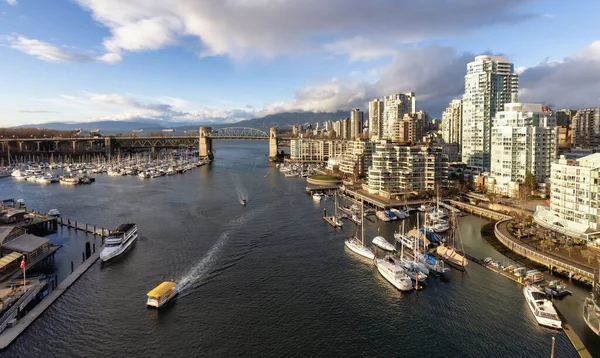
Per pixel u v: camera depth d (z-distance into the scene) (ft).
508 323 283.38
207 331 274.77
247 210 647.15
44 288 324.60
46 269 382.42
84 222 561.43
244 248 443.73
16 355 246.27
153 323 284.00
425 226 474.49
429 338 267.39
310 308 307.17
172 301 316.60
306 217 597.93
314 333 273.13
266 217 595.47
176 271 376.07
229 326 281.13
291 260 407.85
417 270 366.84
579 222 437.99
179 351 252.83
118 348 255.29
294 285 347.77
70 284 339.77
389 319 290.97
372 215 611.88
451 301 316.40
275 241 470.80
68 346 256.32
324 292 334.44
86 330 274.36
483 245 455.63
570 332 267.59
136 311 300.40
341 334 272.10
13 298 292.61
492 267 379.35
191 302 315.58
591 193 423.23
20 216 531.91
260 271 378.12
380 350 255.09
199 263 396.16
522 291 331.16
